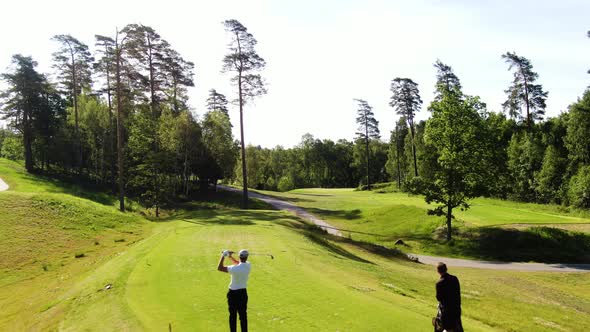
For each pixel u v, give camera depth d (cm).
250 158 8950
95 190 5894
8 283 2127
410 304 1380
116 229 3428
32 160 7319
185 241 2469
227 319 1106
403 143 10500
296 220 4038
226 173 6569
